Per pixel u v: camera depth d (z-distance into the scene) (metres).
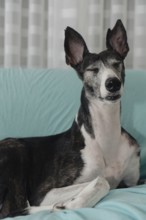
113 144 1.56
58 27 2.39
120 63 1.55
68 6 2.37
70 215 1.17
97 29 2.38
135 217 1.14
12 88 1.96
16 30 2.41
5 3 2.40
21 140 1.69
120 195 1.34
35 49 2.42
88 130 1.56
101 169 1.53
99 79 1.50
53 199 1.45
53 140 1.68
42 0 2.40
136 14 2.37
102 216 1.15
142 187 1.47
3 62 2.49
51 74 2.01
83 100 1.60
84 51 1.62
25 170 1.58
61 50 2.40
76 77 1.99
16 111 1.91
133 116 1.91
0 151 1.57
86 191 1.33
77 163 1.52
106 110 1.53
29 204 1.53
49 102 1.93
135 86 1.96
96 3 2.36
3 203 1.46
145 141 1.88
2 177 1.49
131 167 1.62
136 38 2.38
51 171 1.55
